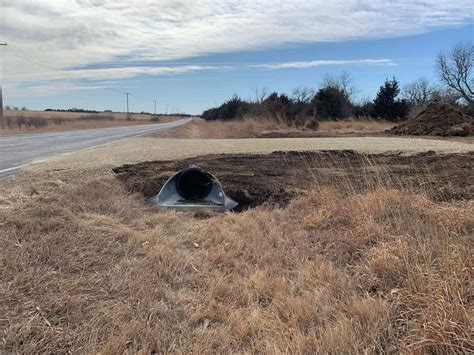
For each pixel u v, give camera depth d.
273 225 5.55
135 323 3.15
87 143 19.94
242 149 14.33
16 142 21.16
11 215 5.34
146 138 25.02
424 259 3.76
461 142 17.73
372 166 9.73
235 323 3.19
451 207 5.15
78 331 3.10
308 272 3.97
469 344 2.64
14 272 3.87
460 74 54.81
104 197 6.82
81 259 4.28
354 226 5.06
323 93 49.28
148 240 4.91
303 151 13.08
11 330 3.06
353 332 2.91
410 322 3.03
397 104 52.72
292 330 3.05
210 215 6.47
